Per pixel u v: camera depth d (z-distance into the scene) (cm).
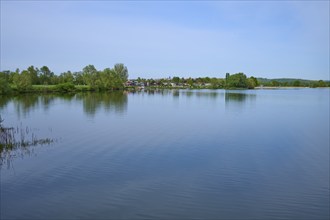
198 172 2469
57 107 7269
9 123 4806
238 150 3198
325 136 3972
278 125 4881
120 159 2806
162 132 4147
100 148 3194
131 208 1805
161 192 2048
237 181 2270
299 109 7519
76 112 6341
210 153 3067
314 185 2202
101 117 5634
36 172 2405
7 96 11000
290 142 3606
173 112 6581
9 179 2245
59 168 2512
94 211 1761
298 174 2438
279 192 2069
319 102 10050
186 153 3056
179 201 1911
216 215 1731
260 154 3050
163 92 17125
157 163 2698
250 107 7944
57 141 3481
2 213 1717
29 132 4031
